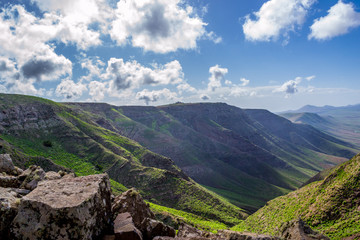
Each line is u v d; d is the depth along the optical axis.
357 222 53.16
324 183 76.50
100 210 9.33
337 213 61.31
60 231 7.49
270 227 77.75
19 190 12.09
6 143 83.00
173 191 143.00
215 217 128.38
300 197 82.50
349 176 67.88
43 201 7.88
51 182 9.88
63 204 7.91
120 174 148.12
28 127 155.75
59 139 164.25
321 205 66.88
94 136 189.38
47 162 82.31
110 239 9.00
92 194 8.99
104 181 10.77
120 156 163.88
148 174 150.88
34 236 7.39
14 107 158.62
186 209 131.25
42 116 175.25
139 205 15.80
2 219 8.04
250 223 95.69
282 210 83.62
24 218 7.58
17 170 16.55
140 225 12.56
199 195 146.75
